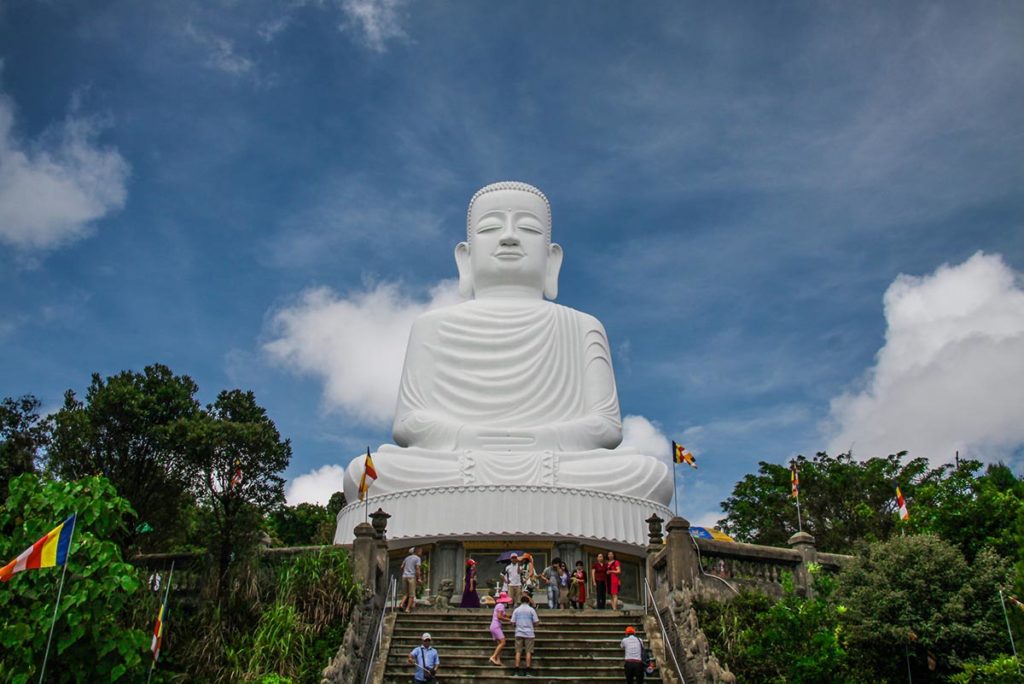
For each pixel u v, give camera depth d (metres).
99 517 15.88
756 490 42.81
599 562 23.00
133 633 15.18
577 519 26.52
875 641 17.12
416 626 19.20
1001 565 17.55
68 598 14.48
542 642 18.14
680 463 28.36
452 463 27.53
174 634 17.77
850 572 18.12
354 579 19.16
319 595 18.22
